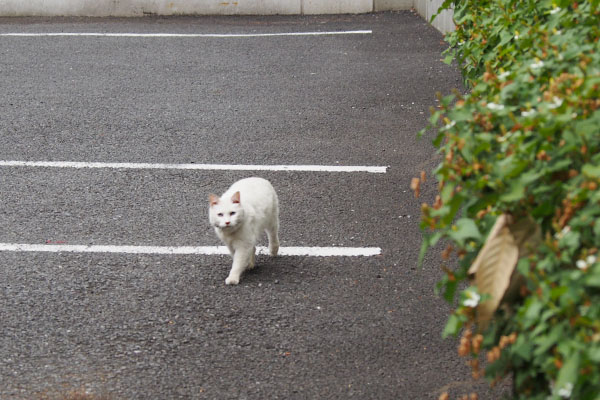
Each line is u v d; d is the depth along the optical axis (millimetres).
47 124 9406
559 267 2631
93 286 5484
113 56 13234
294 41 14539
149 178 7645
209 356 4590
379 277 5609
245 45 14180
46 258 5918
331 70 12164
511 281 2787
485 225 2988
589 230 2637
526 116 3000
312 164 8039
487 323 2703
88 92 10906
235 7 17844
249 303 5254
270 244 6016
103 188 7371
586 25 3984
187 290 5441
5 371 4418
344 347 4680
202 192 7293
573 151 2834
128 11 17750
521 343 2570
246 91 10984
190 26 16266
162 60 12938
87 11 17750
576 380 2232
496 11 5777
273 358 4562
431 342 4715
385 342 4727
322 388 4254
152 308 5176
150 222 6617
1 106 10172
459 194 2795
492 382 2883
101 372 4418
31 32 15398
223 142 8766
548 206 2773
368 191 7289
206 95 10781
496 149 3219
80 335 4824
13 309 5141
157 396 4180
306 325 4949
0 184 7449
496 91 3574
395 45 14000
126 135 9016
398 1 18078
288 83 11414
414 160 8102
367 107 10094
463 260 3064
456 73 11695
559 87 3047
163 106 10227
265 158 8234
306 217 6730
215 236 6367
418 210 6836
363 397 4160
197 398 4164
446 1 6695
